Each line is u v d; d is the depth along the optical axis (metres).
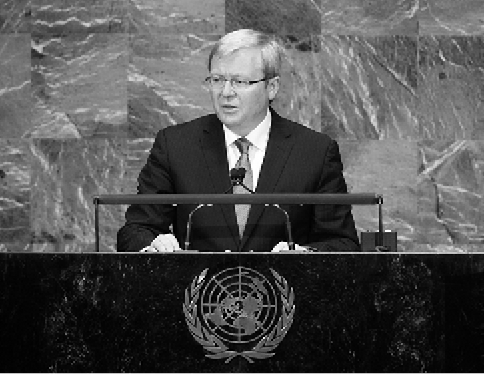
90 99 12.67
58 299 5.62
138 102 12.65
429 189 12.59
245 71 7.68
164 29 12.65
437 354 5.52
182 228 7.74
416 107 12.63
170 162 7.99
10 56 12.70
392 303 5.55
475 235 12.54
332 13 12.65
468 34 12.63
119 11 12.66
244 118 7.77
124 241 7.48
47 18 12.70
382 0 12.65
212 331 5.55
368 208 12.57
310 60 12.65
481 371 5.51
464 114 12.62
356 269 5.57
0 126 12.70
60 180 12.65
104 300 5.60
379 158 12.60
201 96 12.65
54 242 12.60
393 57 12.65
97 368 5.58
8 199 12.65
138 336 5.57
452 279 5.54
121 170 12.65
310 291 5.57
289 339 5.55
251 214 7.66
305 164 7.93
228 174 7.86
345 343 5.54
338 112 12.64
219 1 12.65
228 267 5.59
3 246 12.60
